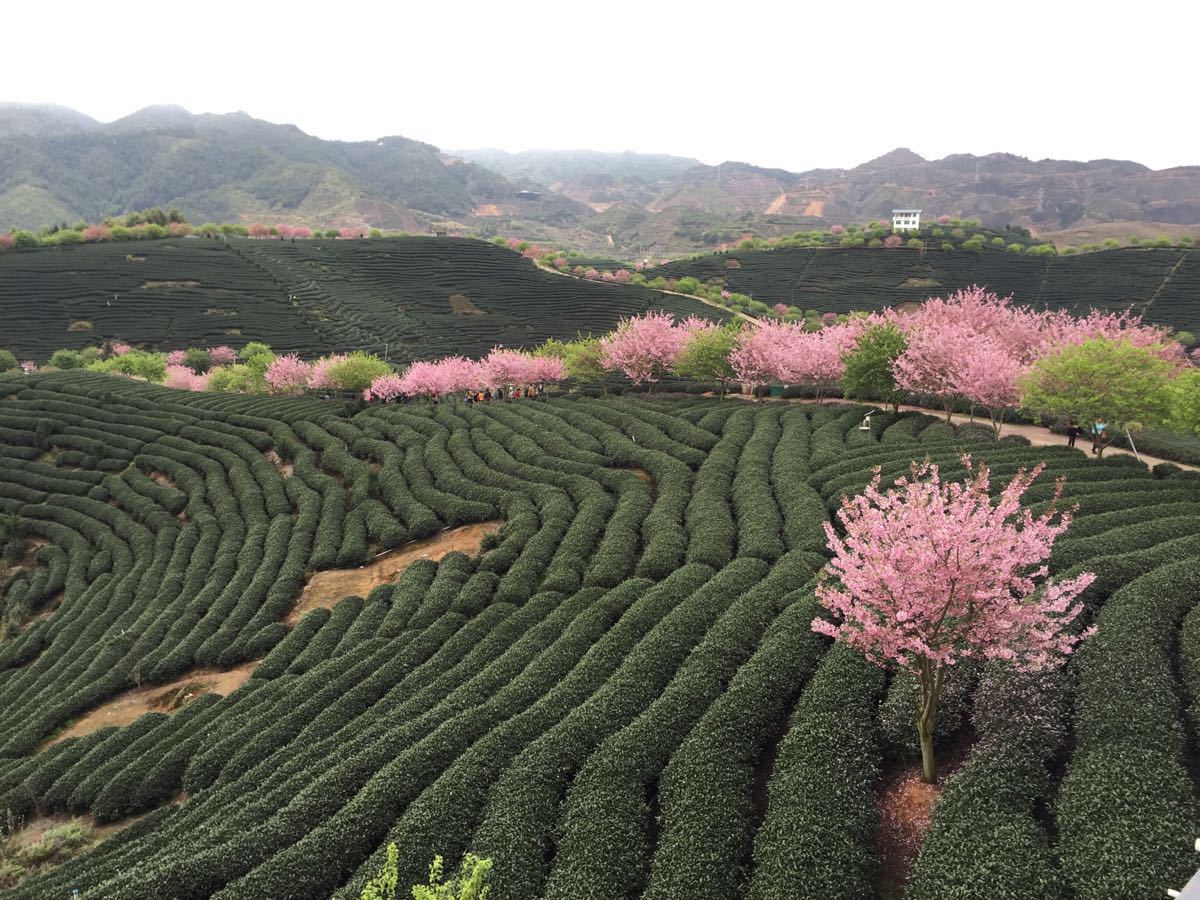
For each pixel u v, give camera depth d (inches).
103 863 832.3
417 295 5693.9
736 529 1295.5
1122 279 5339.6
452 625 1177.4
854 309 5551.2
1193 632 754.2
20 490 2244.1
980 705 713.6
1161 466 1412.4
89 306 4817.9
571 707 835.4
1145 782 561.9
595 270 6948.8
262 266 5856.3
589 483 1598.2
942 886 524.1
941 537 583.2
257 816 793.6
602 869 597.6
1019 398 1727.4
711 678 821.2
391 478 1860.2
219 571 1665.8
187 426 2437.3
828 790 628.4
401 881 619.5
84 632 1558.8
